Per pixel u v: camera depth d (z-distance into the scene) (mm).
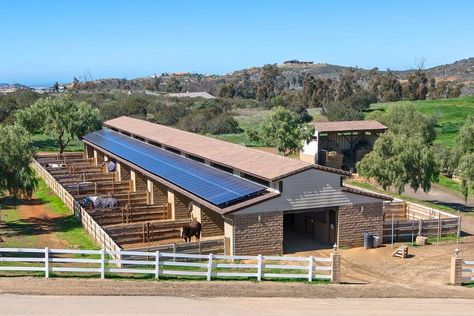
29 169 31906
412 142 38188
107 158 49062
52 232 30406
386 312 17859
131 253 20984
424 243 28875
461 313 17969
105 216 31938
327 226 28406
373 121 60281
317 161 56094
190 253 24750
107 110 88125
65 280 20203
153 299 18312
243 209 25141
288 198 25969
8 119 70625
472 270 22750
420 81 140500
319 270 22312
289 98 137875
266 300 18797
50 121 56688
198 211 29688
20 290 18656
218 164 31766
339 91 132500
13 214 34781
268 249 25828
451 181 52812
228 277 21906
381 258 26203
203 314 16953
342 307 18297
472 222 36094
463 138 42094
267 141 55062
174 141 40531
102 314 16562
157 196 36594
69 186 38969
